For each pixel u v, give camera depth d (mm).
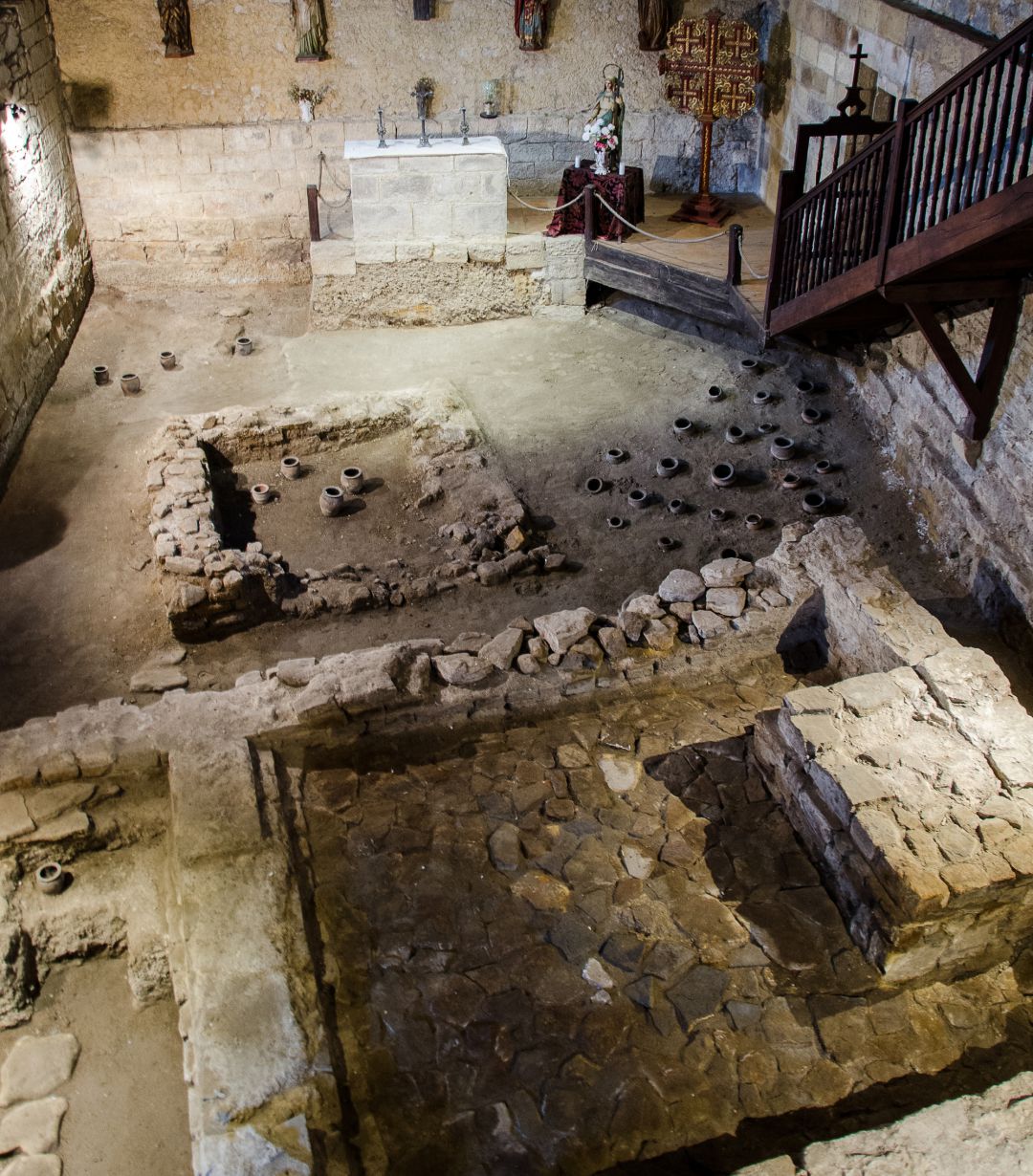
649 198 14812
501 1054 5633
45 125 12797
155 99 13672
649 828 6801
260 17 13297
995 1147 4812
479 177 12828
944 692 6719
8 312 11320
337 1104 5191
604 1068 5574
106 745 6949
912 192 7664
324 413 11250
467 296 13547
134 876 6645
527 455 11023
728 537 9883
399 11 13477
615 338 13117
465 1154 5238
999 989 6035
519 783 7117
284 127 13914
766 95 14000
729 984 5938
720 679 7984
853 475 10438
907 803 6090
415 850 6676
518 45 13883
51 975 6422
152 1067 5949
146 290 14570
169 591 8906
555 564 9555
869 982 5949
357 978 5984
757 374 11867
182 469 10266
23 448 11234
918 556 9492
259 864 6230
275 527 10164
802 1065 5598
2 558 9758
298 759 7234
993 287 8062
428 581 9344
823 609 8109
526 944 6141
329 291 13312
